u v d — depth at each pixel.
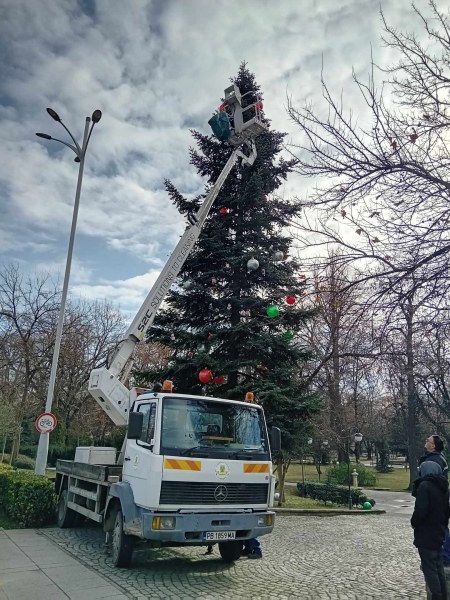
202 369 13.18
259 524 6.98
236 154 12.52
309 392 14.32
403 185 5.42
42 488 10.63
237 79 15.50
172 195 15.17
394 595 6.33
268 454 7.57
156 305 10.22
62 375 33.34
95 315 37.16
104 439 33.03
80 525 10.18
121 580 6.43
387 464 46.12
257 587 6.45
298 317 13.68
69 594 5.75
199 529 6.48
